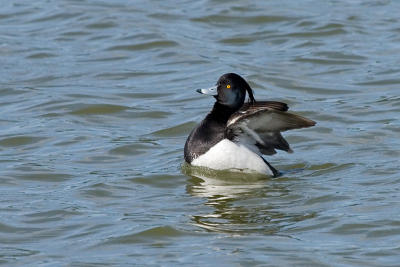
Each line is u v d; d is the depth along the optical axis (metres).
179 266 9.49
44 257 9.85
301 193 11.92
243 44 20.41
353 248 9.93
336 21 21.30
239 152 12.70
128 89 17.58
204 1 23.08
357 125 15.27
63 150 14.06
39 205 11.57
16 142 14.47
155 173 12.92
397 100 16.55
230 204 11.52
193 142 12.92
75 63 19.19
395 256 9.68
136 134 14.95
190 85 17.80
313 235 10.34
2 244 10.27
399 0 22.98
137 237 10.38
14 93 17.25
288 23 21.47
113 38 20.72
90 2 23.14
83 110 16.20
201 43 20.41
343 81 17.95
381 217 10.83
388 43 20.00
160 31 21.02
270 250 9.88
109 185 12.36
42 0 23.25
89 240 10.33
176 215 11.12
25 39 20.61
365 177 12.52
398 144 14.06
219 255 9.77
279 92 17.36
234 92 12.97
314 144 14.32
